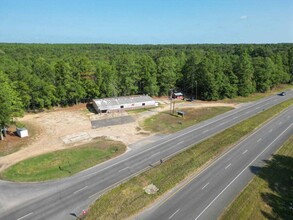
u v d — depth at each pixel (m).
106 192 31.16
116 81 79.06
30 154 42.88
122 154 41.88
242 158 39.84
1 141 48.62
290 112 66.12
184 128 54.62
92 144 46.47
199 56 94.56
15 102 51.38
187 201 29.28
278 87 101.94
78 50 190.12
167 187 31.77
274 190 31.36
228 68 84.94
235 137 48.06
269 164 37.84
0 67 68.38
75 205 28.95
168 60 85.69
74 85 71.12
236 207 28.00
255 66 91.44
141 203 28.72
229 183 32.84
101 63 81.69
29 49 171.50
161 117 62.84
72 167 37.78
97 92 75.19
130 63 80.31
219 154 41.25
